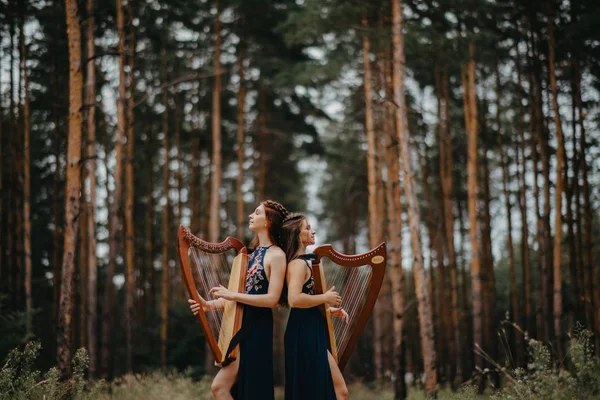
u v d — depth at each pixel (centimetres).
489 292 2002
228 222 2814
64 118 1978
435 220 2556
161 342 2005
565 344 1530
